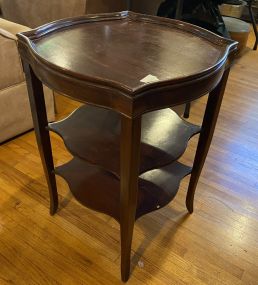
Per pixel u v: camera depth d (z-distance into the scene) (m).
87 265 1.02
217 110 0.92
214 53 0.80
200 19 2.04
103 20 0.97
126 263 0.93
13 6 1.94
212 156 1.50
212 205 1.25
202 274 1.00
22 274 0.98
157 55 0.78
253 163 1.48
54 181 1.10
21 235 1.10
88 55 0.75
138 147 0.68
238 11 2.91
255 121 1.79
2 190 1.27
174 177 1.09
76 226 1.14
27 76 0.84
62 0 1.70
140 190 1.04
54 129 0.97
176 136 0.97
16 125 1.49
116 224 1.15
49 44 0.79
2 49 1.27
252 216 1.21
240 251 1.08
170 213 1.20
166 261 1.04
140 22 0.99
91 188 1.05
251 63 2.50
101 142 0.93
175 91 0.64
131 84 0.63
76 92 0.66
